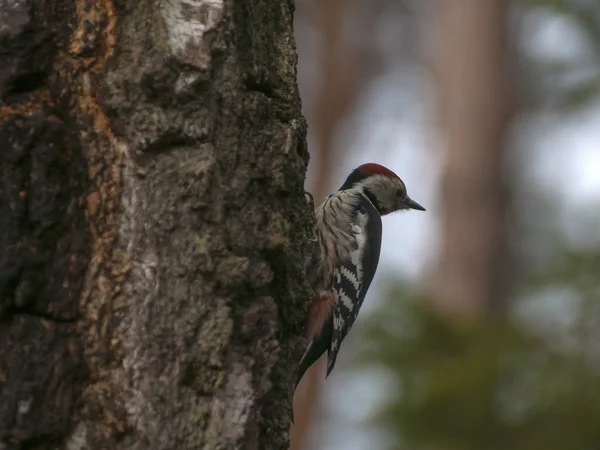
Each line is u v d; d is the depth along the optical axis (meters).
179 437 6.75
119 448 6.76
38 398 6.65
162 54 6.99
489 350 18.88
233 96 7.21
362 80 27.41
